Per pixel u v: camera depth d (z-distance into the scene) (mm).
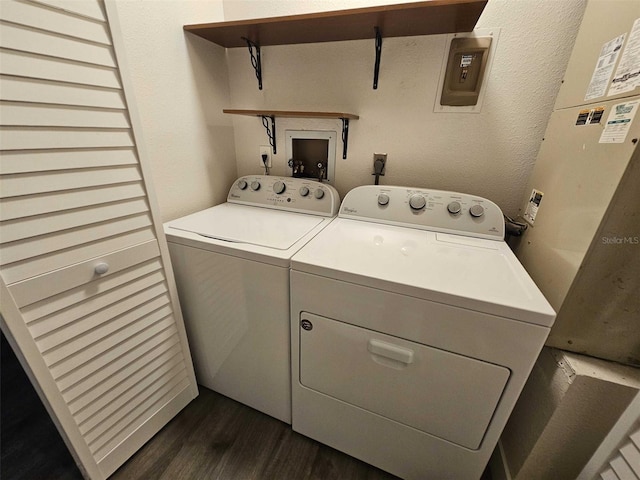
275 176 1554
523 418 1029
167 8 1197
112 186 857
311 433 1255
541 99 1146
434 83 1268
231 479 1155
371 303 885
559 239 903
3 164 635
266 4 1404
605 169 735
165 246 1075
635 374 794
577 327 839
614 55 771
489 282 838
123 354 1010
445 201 1230
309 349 1063
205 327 1295
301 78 1479
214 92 1531
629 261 728
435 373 889
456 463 1005
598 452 840
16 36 614
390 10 997
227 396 1459
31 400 1418
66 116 721
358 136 1474
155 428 1236
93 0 726
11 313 698
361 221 1352
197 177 1508
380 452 1127
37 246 720
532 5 1062
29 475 1121
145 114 1190
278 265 986
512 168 1271
